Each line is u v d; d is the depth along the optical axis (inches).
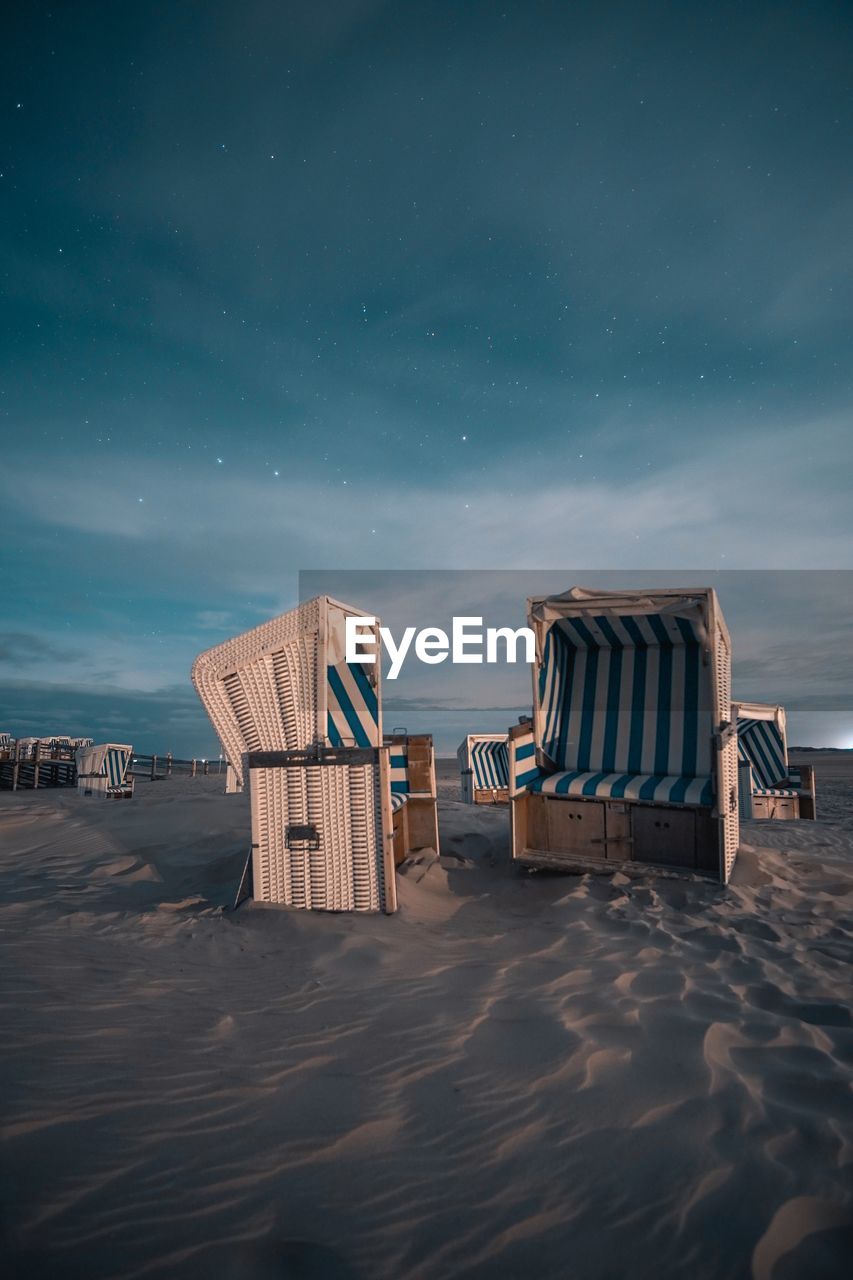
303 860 199.0
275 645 201.3
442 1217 72.7
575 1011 125.6
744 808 430.3
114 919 189.2
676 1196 76.0
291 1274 63.2
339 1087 98.8
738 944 169.3
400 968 152.2
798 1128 88.2
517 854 258.5
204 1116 88.7
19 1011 113.3
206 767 1085.8
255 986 140.7
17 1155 74.7
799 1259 67.2
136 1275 60.7
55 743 901.2
